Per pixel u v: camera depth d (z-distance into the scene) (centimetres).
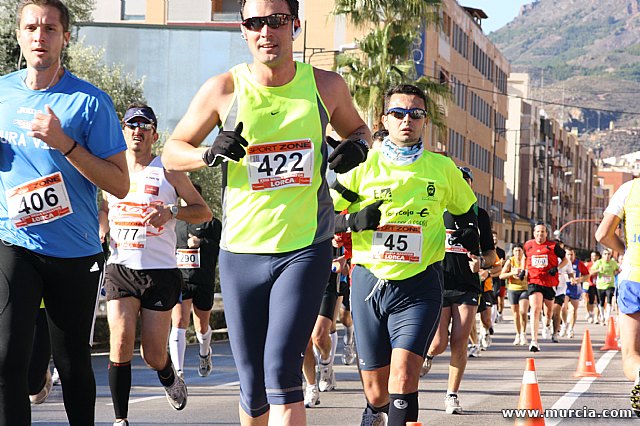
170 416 1023
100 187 625
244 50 4178
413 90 801
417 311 749
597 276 3638
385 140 807
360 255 776
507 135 11756
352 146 592
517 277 2142
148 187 906
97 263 638
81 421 640
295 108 591
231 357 1758
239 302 590
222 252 596
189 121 597
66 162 623
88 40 4219
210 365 1338
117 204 898
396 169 793
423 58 6272
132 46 4203
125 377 855
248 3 584
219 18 5669
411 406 725
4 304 600
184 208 892
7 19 2623
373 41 3712
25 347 596
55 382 1280
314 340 1235
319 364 1273
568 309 2700
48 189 618
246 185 589
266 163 587
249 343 592
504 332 2853
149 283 877
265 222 584
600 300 3612
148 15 5688
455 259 1084
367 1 3712
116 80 3453
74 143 605
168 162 595
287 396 567
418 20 3734
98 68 3466
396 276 759
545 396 1262
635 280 827
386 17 3734
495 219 9169
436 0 3759
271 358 571
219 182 3541
